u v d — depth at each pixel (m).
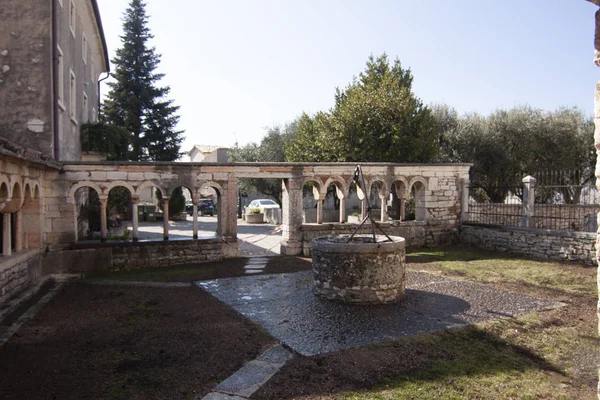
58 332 6.04
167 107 29.11
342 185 13.53
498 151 22.59
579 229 15.94
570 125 23.03
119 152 17.45
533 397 4.23
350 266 7.42
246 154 30.61
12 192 7.46
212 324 6.40
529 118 23.47
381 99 18.44
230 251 12.24
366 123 18.31
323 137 19.33
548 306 7.28
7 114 10.25
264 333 5.98
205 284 9.11
